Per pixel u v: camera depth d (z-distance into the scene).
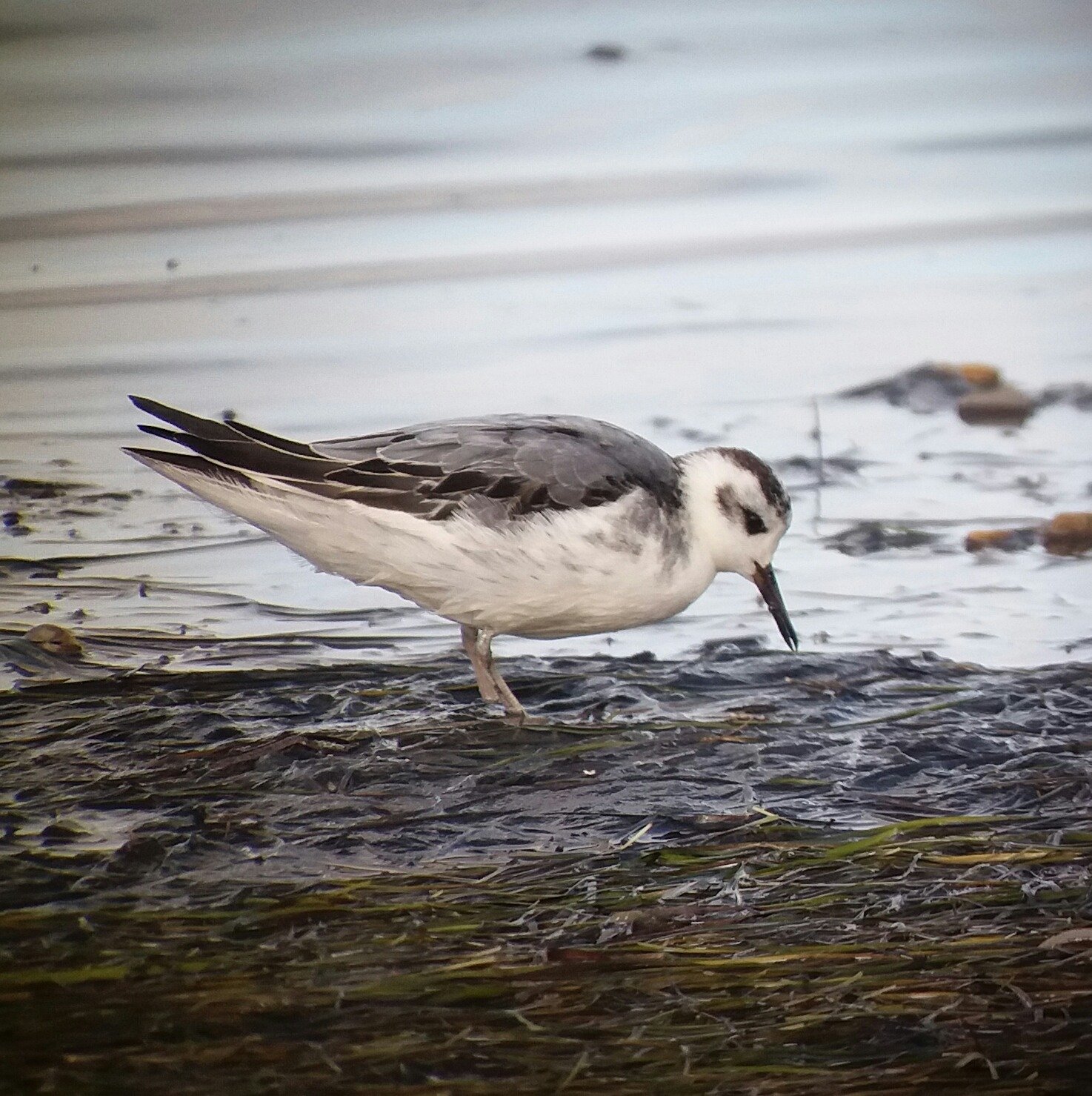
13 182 19.97
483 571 10.65
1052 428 15.53
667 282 18.34
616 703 11.32
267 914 8.80
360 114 21.91
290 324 17.33
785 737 10.72
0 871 9.21
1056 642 12.01
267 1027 7.80
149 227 19.22
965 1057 7.53
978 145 21.31
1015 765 10.26
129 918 8.76
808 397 15.96
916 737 10.66
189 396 15.80
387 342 16.95
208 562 13.64
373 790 10.11
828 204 20.12
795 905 8.83
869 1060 7.54
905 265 18.66
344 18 25.55
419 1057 7.58
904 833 9.52
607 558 10.62
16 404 15.81
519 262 18.80
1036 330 17.19
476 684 11.62
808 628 12.41
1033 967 8.21
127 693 11.46
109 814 9.84
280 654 12.14
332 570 11.15
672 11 26.17
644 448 11.16
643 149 21.31
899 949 8.41
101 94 22.12
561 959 8.37
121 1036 7.73
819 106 22.58
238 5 26.03
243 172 20.45
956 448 15.18
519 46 24.44
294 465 10.66
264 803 9.96
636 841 9.52
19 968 8.29
